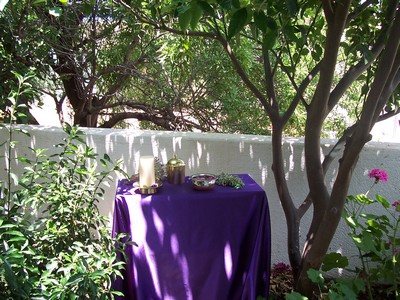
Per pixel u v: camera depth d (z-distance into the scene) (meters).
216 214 1.91
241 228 1.94
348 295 1.86
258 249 1.96
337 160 2.52
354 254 2.59
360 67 1.99
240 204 1.92
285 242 2.62
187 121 5.09
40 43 3.30
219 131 5.03
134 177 2.12
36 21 3.31
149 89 4.97
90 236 1.91
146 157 1.92
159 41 4.12
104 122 5.62
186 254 1.90
